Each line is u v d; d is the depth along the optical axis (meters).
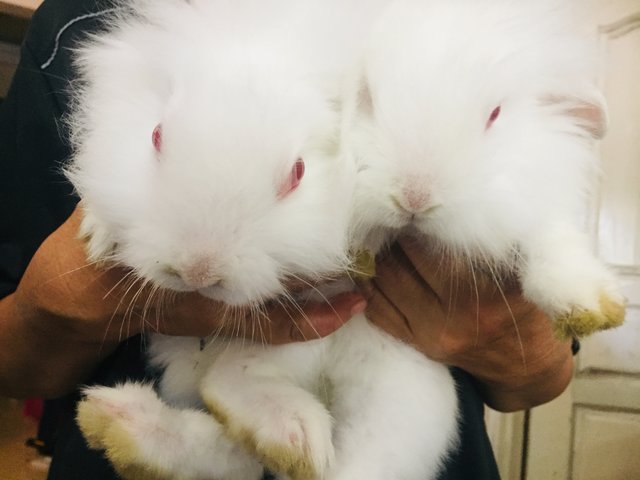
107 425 0.22
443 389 0.24
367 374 0.24
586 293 0.19
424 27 0.20
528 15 0.22
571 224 0.22
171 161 0.17
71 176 0.21
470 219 0.19
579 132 0.23
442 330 0.23
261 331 0.21
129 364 0.26
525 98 0.21
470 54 0.20
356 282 0.23
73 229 0.21
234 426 0.22
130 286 0.20
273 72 0.18
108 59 0.22
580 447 0.68
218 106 0.17
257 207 0.17
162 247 0.17
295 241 0.18
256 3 0.20
